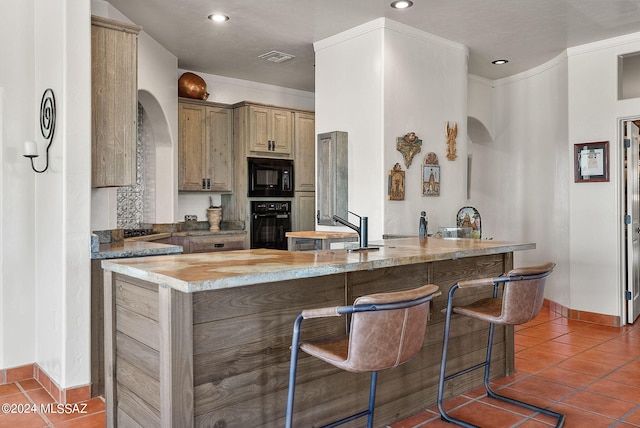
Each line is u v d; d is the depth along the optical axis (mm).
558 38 4699
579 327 4707
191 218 5887
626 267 4832
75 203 2926
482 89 6160
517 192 6016
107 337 2309
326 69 4676
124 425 2213
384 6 3893
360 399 2438
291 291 2135
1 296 3227
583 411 2770
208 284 1679
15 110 3234
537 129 5695
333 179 4469
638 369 3479
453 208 4836
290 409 1844
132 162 3246
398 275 2609
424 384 2787
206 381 1868
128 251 3158
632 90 6000
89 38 2951
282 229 6098
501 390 3088
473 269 3102
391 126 4242
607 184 4793
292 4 3846
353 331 1721
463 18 4156
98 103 3117
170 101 5074
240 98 6164
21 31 3248
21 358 3305
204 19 4141
